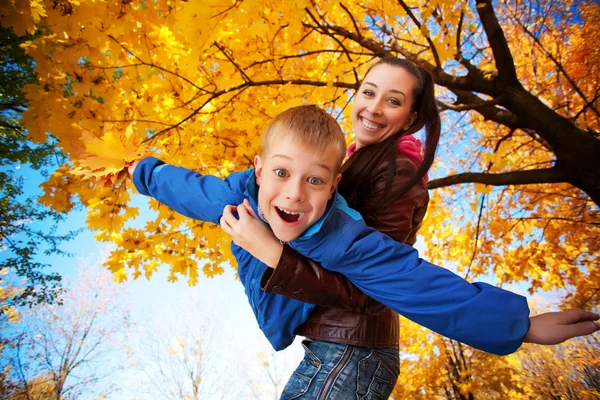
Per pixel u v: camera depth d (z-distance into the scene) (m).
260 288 1.33
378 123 1.59
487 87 3.96
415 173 1.42
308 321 1.38
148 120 3.03
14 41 7.20
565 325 1.03
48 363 13.92
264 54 3.38
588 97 5.65
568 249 5.37
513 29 6.23
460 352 11.94
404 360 11.91
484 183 3.99
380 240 1.12
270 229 1.25
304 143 1.06
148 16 2.54
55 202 2.79
